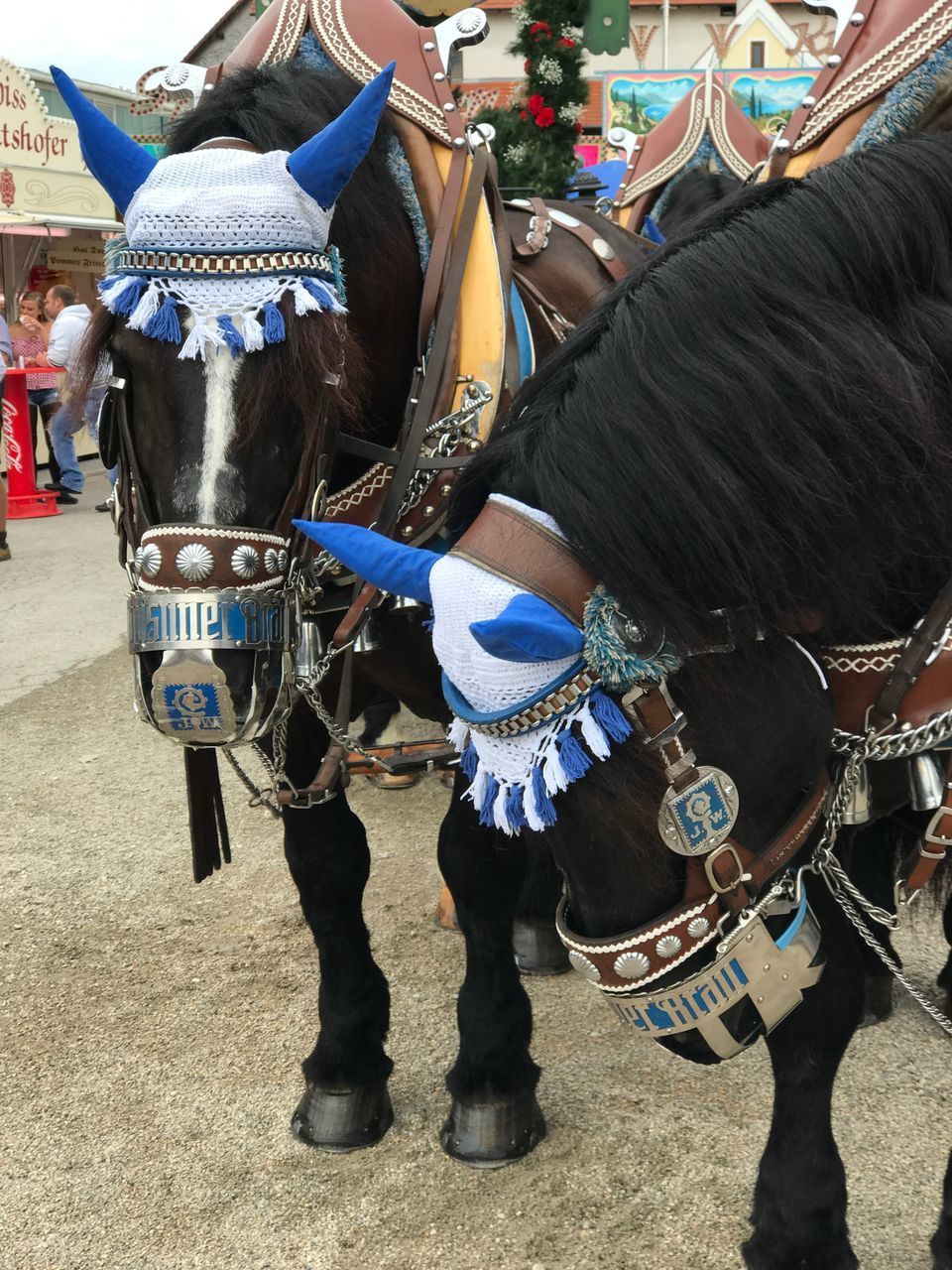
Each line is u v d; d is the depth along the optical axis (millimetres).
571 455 1166
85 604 5977
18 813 3596
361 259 1749
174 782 3814
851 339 1215
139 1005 2580
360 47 1919
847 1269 1506
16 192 9094
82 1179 2068
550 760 1114
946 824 1410
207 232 1483
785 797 1295
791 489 1164
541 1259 1844
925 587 1362
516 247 2254
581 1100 2213
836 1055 1456
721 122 3246
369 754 1877
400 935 2830
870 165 1334
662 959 1219
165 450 1525
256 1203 1999
